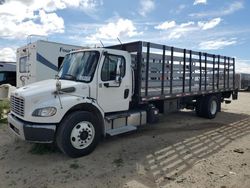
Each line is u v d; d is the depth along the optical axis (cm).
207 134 816
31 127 545
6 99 1331
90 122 607
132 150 648
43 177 496
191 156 610
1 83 2131
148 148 665
